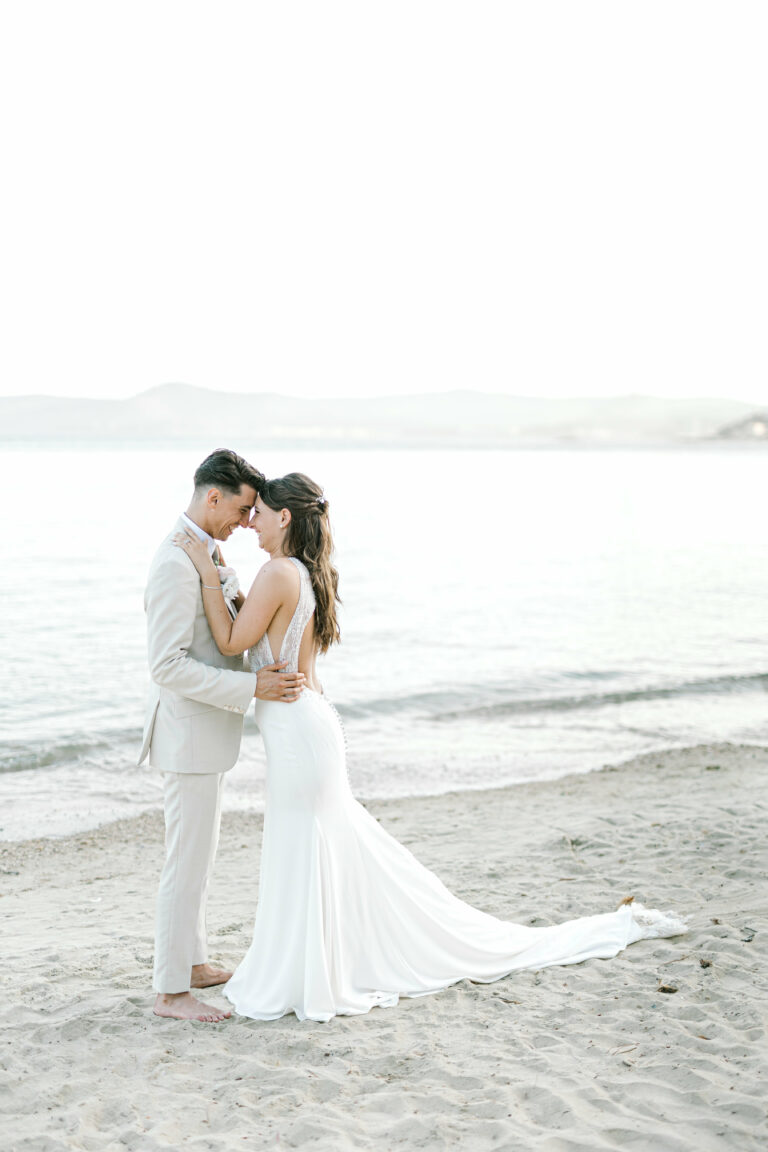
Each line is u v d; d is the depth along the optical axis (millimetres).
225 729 3947
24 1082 3373
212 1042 3670
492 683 14508
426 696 13672
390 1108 3141
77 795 9180
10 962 4777
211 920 5418
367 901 4070
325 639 4141
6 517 45219
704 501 73250
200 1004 3932
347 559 34000
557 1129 2967
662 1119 3006
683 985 4051
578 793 8781
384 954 4086
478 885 5832
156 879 6777
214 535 4008
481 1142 2922
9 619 20000
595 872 5965
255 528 4141
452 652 17203
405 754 10680
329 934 3889
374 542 40031
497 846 6977
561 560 34188
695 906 5152
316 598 4086
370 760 10406
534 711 12859
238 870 6734
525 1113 3078
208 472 3900
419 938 4180
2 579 26188
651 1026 3670
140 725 11820
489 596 25078
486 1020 3803
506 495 77062
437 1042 3615
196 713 3891
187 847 3914
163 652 3756
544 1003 3955
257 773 9734
